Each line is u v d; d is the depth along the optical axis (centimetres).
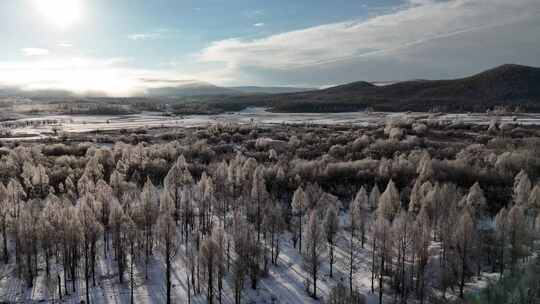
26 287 7012
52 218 7362
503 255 7362
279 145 17312
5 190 8806
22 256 7325
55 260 7919
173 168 10406
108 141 19025
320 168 12388
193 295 6931
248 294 6969
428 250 7656
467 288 6788
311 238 7312
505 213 7412
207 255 6500
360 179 12125
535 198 8762
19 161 12862
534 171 11731
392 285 7081
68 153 15938
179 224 9700
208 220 9306
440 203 8706
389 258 7075
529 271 6581
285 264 8044
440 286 6931
